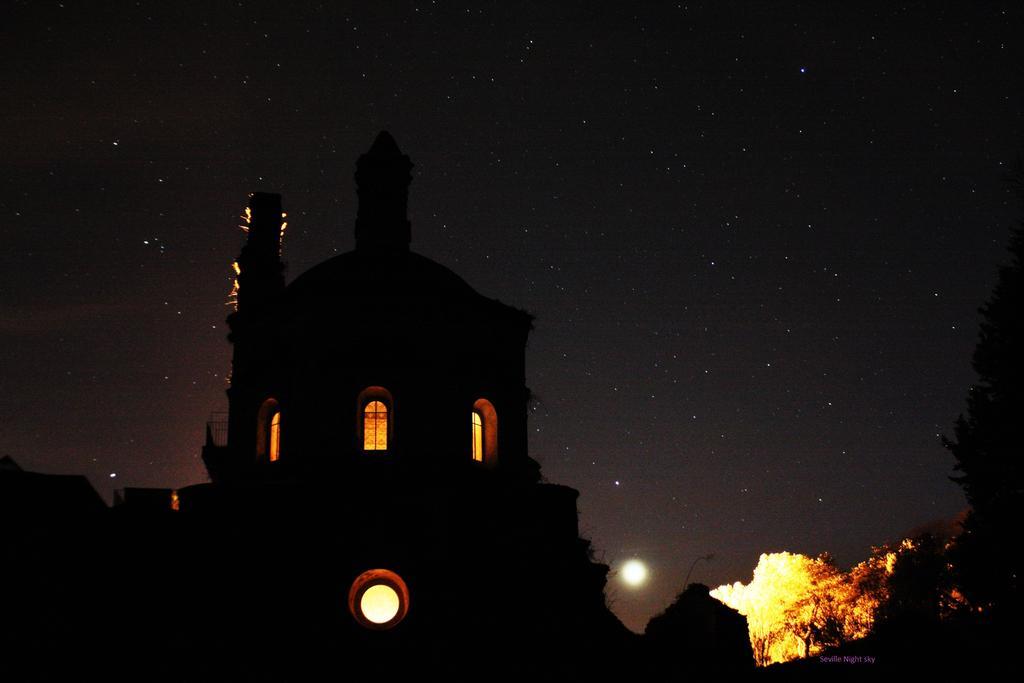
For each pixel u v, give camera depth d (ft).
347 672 74.90
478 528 81.30
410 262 90.84
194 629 76.95
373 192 94.79
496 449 87.92
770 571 220.84
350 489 79.87
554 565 83.46
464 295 88.53
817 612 206.18
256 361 88.94
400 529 79.25
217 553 79.56
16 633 75.97
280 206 103.50
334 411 82.69
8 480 85.25
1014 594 121.39
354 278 86.33
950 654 117.91
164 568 79.51
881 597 200.03
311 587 77.41
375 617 77.20
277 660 75.61
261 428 87.86
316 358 84.12
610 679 84.38
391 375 83.97
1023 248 135.13
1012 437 127.95
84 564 79.61
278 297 88.17
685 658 98.12
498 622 79.00
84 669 75.41
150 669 75.61
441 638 76.48
